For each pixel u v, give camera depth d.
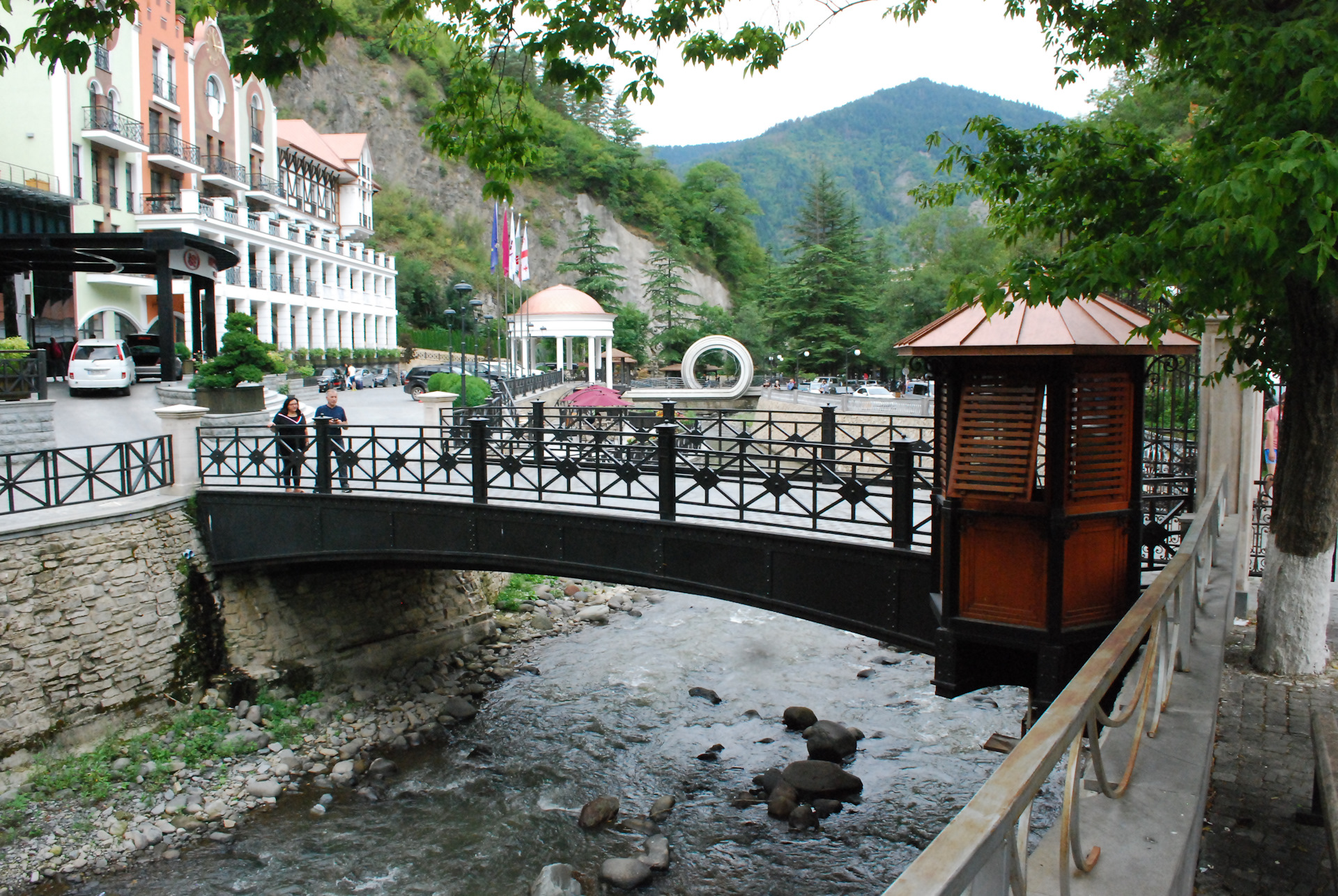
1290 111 4.41
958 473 6.07
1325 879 4.06
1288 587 6.69
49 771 10.34
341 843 9.69
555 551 10.54
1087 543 5.99
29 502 12.98
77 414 20.73
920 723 12.10
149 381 28.22
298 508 12.34
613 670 14.68
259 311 43.50
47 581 10.85
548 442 10.66
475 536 11.12
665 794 10.57
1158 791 3.28
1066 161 6.07
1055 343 5.57
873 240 69.62
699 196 102.56
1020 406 5.90
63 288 32.47
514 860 9.34
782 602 8.89
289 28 6.54
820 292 60.31
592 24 7.47
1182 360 9.72
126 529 11.85
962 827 1.79
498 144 8.02
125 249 24.25
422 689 14.01
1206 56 4.95
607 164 94.44
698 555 9.48
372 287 61.25
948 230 56.06
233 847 9.58
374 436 12.01
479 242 87.88
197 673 12.35
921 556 7.82
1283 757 5.31
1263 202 3.77
